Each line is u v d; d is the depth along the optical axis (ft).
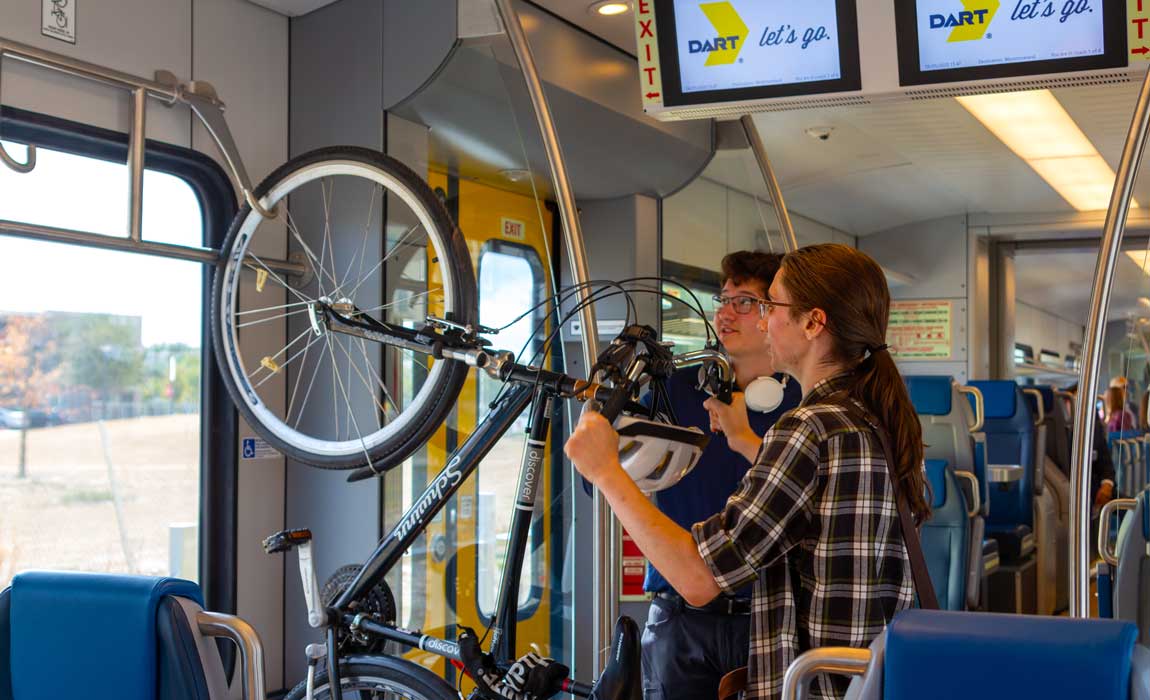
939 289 27.32
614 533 11.98
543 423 8.28
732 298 8.71
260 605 12.96
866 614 5.75
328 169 10.18
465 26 11.68
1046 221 26.32
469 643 8.20
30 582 6.47
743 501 5.79
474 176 13.28
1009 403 23.77
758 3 10.84
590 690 7.95
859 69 10.59
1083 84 10.41
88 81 11.04
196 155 12.12
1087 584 10.93
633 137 13.73
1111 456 22.09
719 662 7.99
